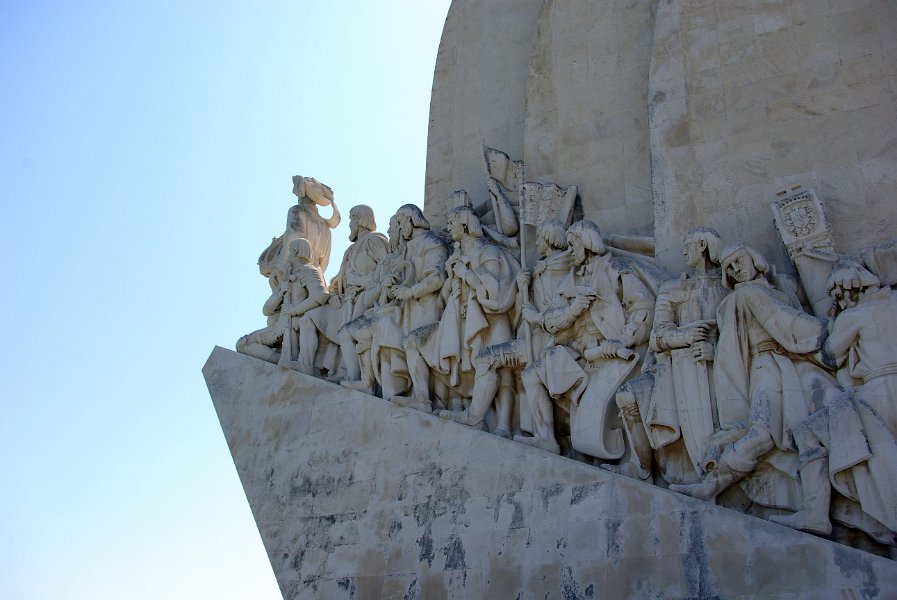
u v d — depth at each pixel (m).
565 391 10.87
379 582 11.02
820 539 8.40
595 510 9.73
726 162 11.51
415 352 12.40
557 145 13.46
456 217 12.95
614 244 11.95
